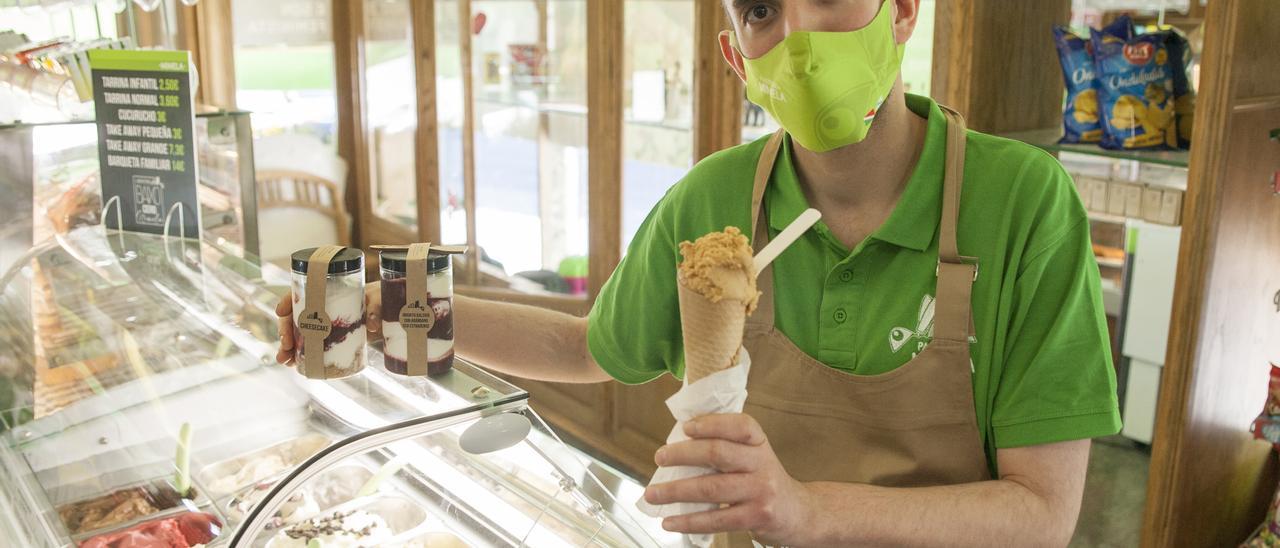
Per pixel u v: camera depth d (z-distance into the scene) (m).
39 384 1.75
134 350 1.70
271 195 5.09
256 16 4.94
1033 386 1.24
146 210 2.19
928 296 1.31
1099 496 2.89
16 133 2.16
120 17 4.61
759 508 1.04
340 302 1.32
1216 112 2.15
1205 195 2.20
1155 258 2.84
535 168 4.07
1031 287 1.25
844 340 1.35
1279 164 2.35
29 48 2.64
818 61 1.22
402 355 1.33
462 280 4.37
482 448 1.26
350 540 1.32
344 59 5.11
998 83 2.60
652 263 1.52
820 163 1.34
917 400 1.30
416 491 1.41
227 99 4.99
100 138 2.19
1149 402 2.97
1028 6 2.60
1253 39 2.16
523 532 1.34
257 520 1.18
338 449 1.20
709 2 3.20
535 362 1.64
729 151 1.51
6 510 1.55
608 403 3.84
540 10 3.90
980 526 1.17
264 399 1.40
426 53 4.21
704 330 1.02
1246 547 2.59
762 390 1.39
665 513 1.11
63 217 2.25
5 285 2.02
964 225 1.30
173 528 1.31
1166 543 2.42
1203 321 2.28
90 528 1.39
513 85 4.05
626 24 3.53
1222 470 2.50
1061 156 2.84
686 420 1.06
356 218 5.33
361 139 5.11
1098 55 2.47
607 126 3.59
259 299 1.83
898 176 1.34
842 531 1.11
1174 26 2.63
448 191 4.41
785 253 1.39
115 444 1.53
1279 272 2.48
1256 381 2.52
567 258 4.05
